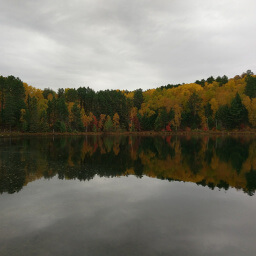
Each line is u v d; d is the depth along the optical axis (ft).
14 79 319.47
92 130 339.77
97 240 30.60
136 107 409.28
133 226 34.94
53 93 431.43
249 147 148.87
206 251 28.43
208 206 44.11
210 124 329.93
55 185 56.90
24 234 32.22
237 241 31.09
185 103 368.68
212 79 526.16
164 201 46.65
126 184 59.11
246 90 346.74
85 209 41.57
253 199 48.55
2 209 41.27
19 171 71.56
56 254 27.27
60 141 190.60
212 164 88.69
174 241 30.63
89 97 393.91
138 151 127.65
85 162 89.86
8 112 258.98
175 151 128.77
